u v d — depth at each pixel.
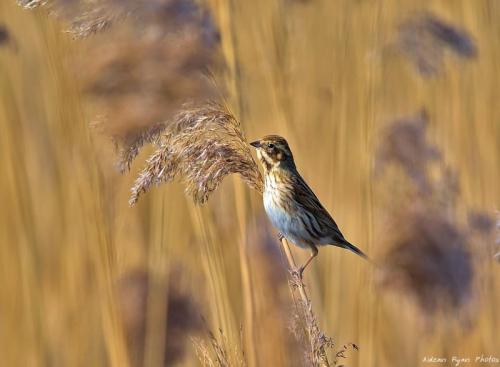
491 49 13.30
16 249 12.10
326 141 13.09
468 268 9.73
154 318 10.41
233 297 10.09
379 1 11.17
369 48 11.07
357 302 11.19
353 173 12.13
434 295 9.64
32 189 12.51
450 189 10.73
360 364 10.58
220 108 7.49
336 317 11.44
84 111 9.13
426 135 10.90
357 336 11.16
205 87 7.49
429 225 9.78
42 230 12.33
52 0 7.56
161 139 7.33
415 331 11.36
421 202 10.16
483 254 10.66
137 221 11.73
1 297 12.01
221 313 8.35
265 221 10.01
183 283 11.17
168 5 7.64
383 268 9.73
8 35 10.72
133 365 10.23
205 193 7.24
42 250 12.27
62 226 12.26
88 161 9.27
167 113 7.32
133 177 10.55
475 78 13.17
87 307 11.97
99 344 12.02
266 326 8.46
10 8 12.43
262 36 11.17
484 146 12.84
